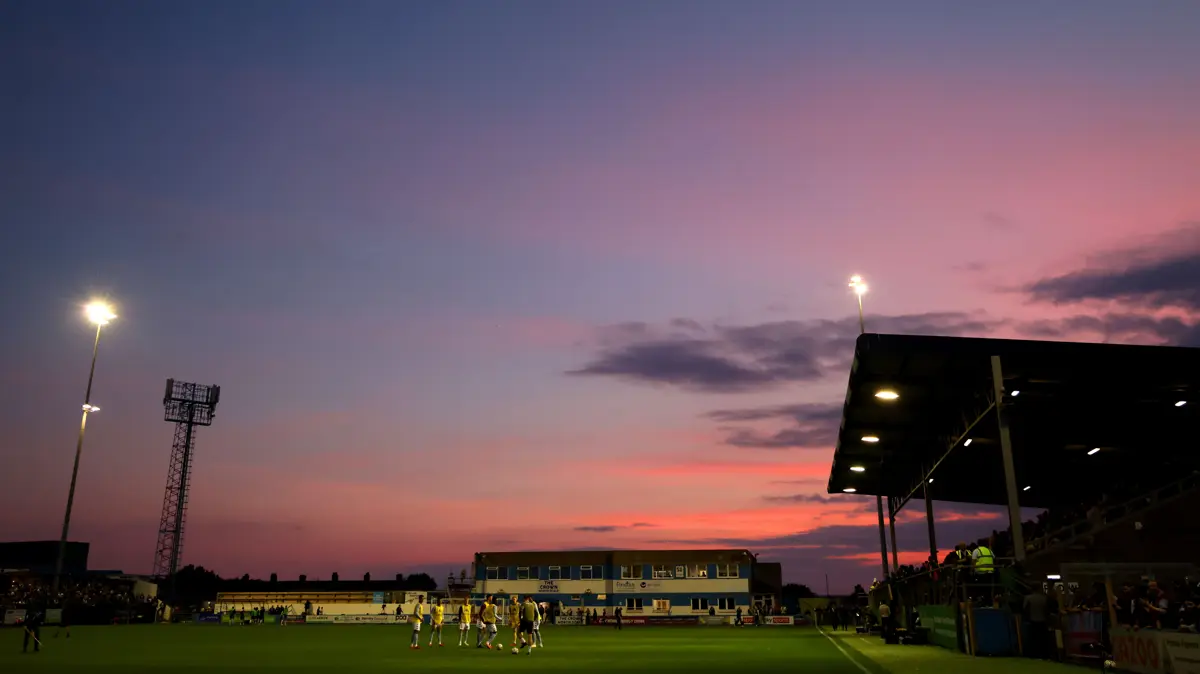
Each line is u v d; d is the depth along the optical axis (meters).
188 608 101.25
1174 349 27.08
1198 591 19.70
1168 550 26.92
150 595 100.25
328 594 97.75
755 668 24.09
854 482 52.25
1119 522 27.36
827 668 23.66
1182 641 15.38
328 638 47.44
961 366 30.11
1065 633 22.50
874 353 27.86
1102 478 43.91
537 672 23.72
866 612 51.06
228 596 98.56
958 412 36.09
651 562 93.25
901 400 34.72
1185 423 33.41
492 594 93.81
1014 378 29.77
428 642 42.69
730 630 61.38
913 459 45.09
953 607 28.23
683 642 41.50
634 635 52.28
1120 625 19.44
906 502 54.06
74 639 45.34
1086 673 19.59
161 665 26.95
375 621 87.62
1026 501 51.19
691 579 92.25
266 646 38.56
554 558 94.50
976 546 29.16
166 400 105.12
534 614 33.16
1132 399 31.08
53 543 113.69
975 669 20.91
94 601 80.94
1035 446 37.84
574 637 49.09
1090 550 27.08
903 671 20.80
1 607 68.31
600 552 94.19
